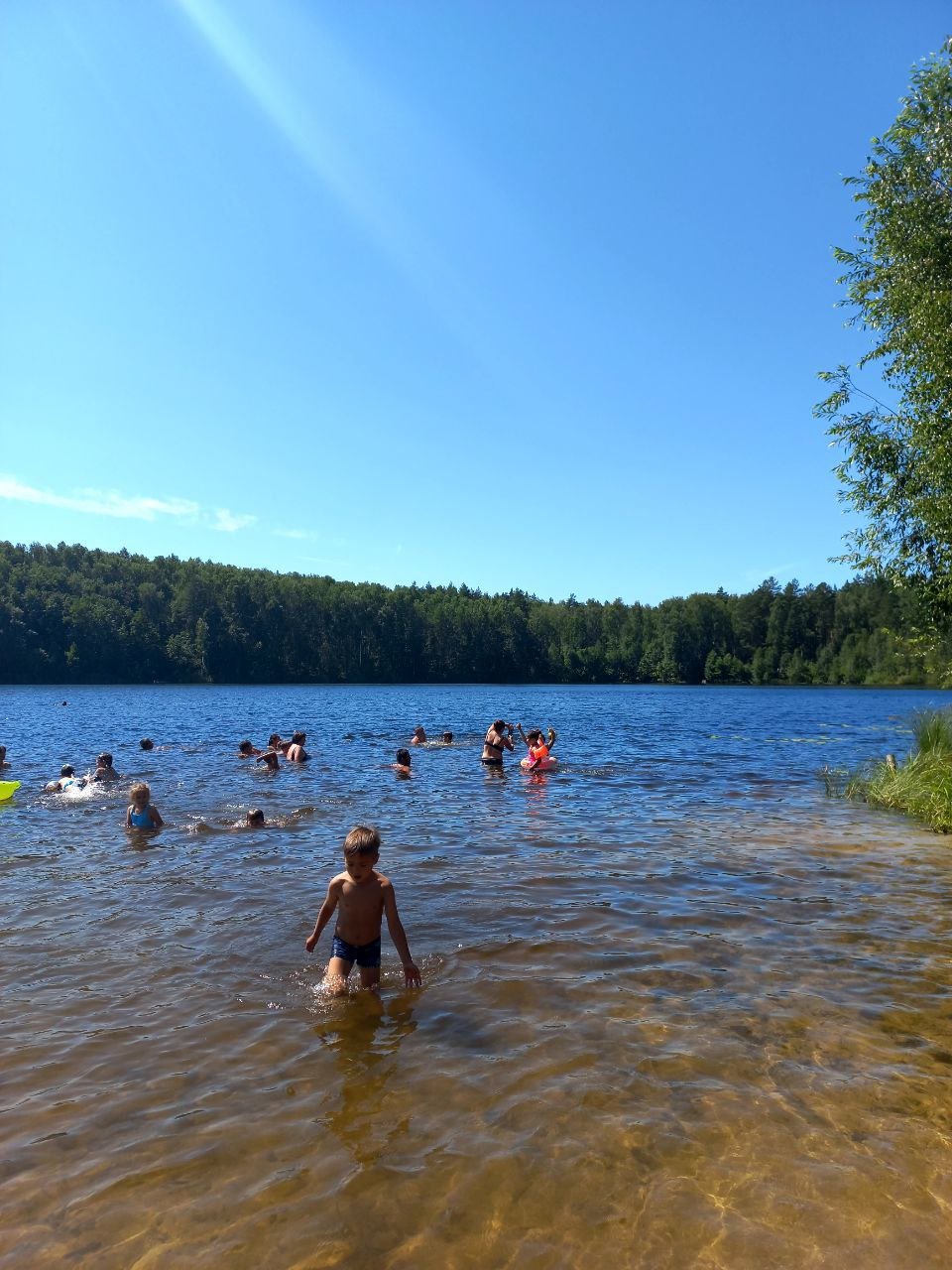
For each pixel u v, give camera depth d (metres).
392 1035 5.42
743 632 128.88
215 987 6.24
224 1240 3.47
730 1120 4.36
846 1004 5.91
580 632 135.88
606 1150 4.10
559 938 7.36
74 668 102.06
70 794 15.20
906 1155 4.06
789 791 16.62
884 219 14.77
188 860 10.29
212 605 112.19
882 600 116.12
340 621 117.38
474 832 12.04
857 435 15.37
